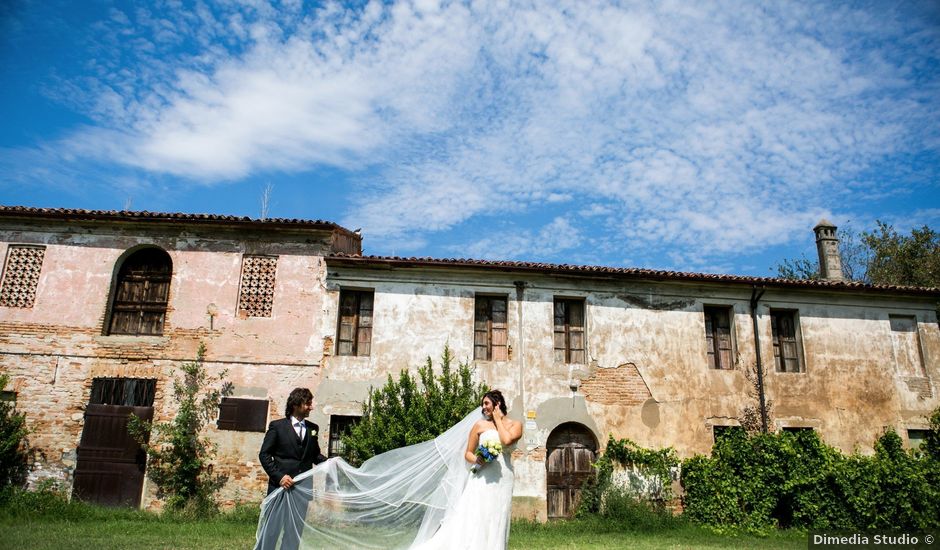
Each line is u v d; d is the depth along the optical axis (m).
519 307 16.31
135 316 15.49
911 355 18.00
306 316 15.45
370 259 15.65
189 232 15.80
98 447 14.29
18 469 14.04
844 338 17.64
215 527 12.19
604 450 15.63
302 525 6.80
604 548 11.10
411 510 7.03
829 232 20.84
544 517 14.88
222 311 15.30
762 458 15.30
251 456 14.43
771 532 14.34
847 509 14.84
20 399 14.45
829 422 16.86
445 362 15.21
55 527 11.40
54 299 15.12
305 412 7.28
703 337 16.98
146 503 13.99
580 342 16.61
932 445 17.05
